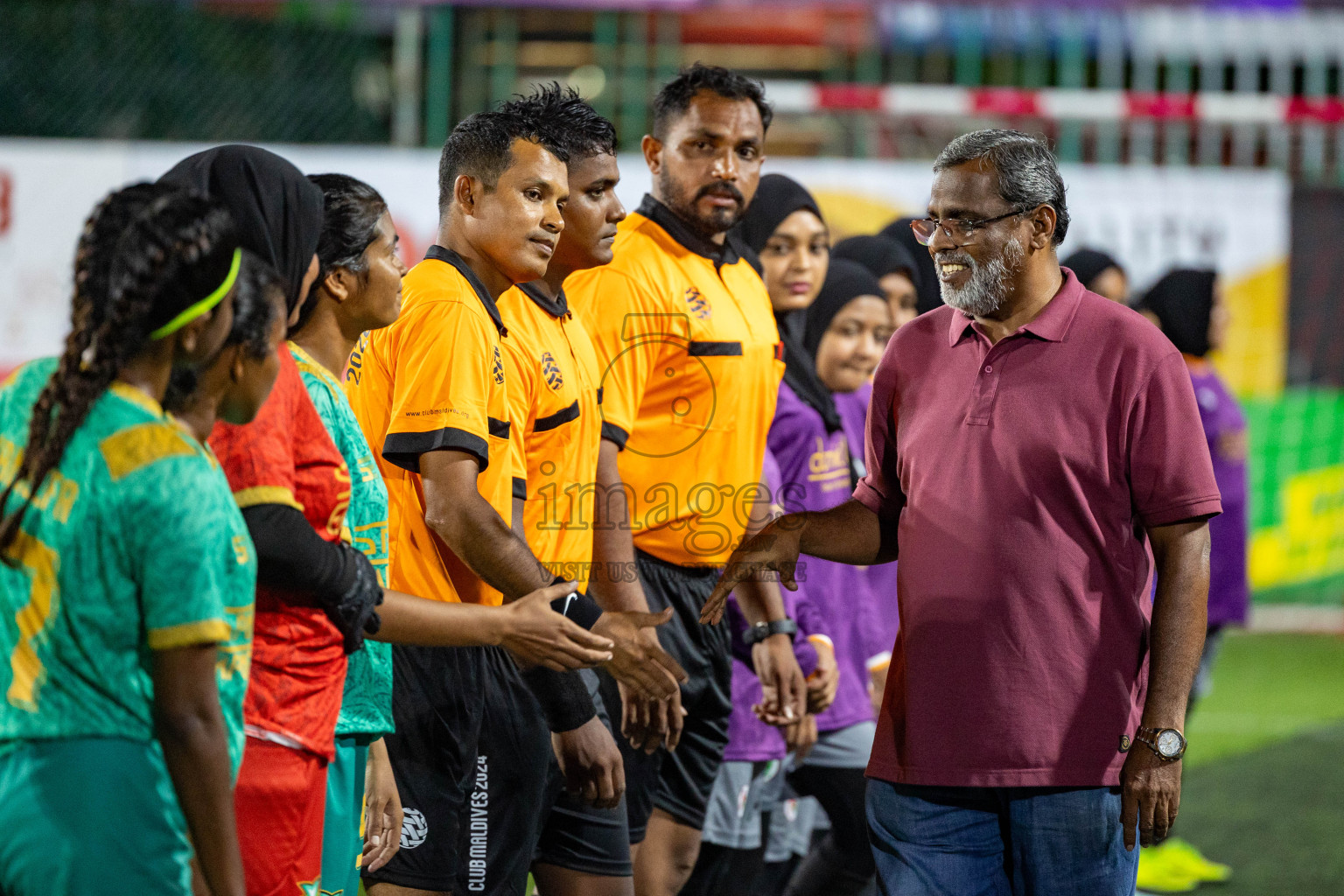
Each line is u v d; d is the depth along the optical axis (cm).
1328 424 2788
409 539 775
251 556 534
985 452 722
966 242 718
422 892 796
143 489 489
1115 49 3083
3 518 501
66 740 496
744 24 3061
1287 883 1352
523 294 824
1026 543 713
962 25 3088
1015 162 715
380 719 696
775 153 2989
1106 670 712
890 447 800
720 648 982
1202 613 706
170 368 512
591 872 874
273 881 604
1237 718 2080
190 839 514
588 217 841
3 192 2406
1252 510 2797
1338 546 2836
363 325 705
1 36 2708
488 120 779
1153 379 703
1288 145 2920
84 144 2425
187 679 495
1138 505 713
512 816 820
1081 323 721
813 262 1151
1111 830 713
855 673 1137
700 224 965
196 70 2781
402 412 735
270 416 581
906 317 1356
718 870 1063
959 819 739
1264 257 2656
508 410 778
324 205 675
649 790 941
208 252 502
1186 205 2641
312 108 2862
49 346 2422
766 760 1072
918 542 741
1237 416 1541
